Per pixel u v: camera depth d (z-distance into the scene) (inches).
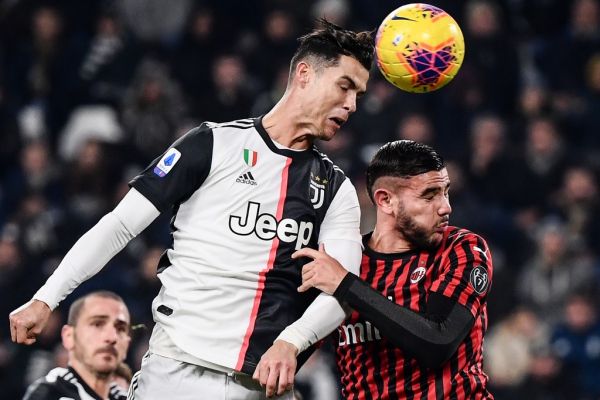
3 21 1760.6
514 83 1756.9
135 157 1603.1
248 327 602.2
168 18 1748.3
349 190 633.6
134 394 631.2
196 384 604.1
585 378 1390.3
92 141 1553.9
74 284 604.4
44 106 1724.9
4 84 1721.2
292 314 614.9
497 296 1435.8
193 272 607.2
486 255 630.5
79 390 781.9
